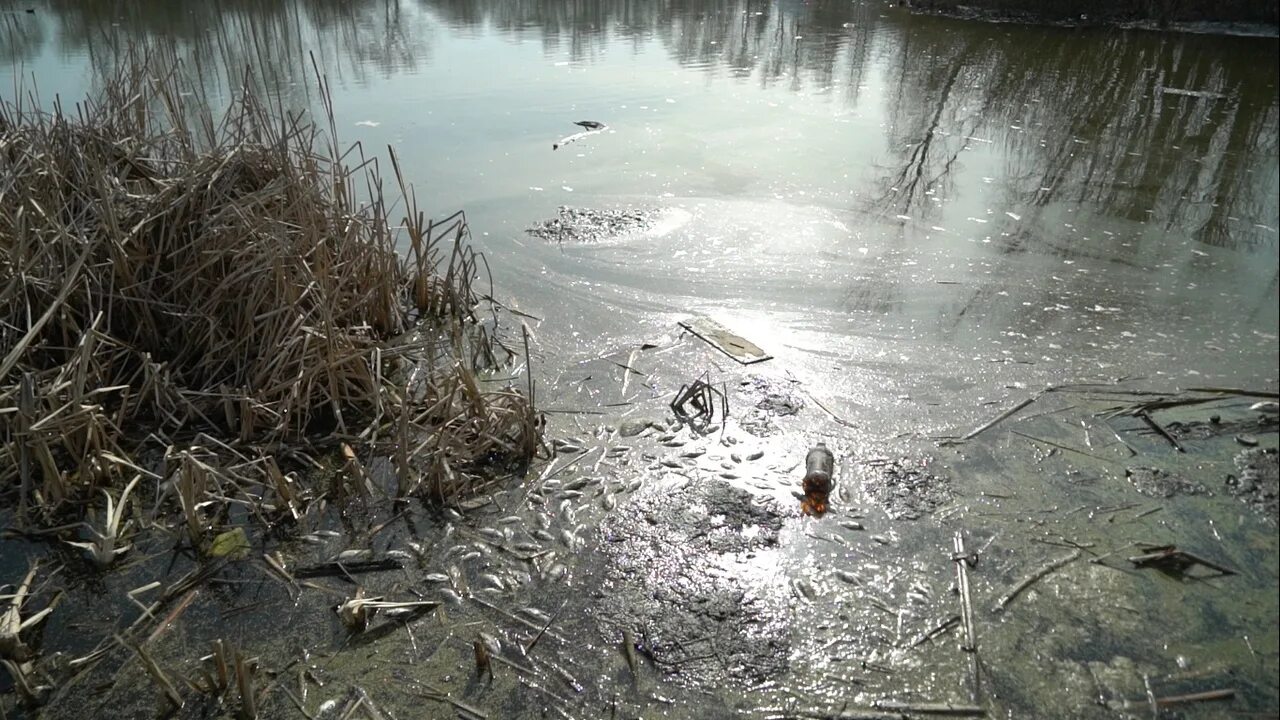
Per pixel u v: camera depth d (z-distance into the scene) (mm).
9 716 2359
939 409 3600
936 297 4508
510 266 4984
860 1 14508
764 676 2451
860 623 2611
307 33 11727
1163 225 5355
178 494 3088
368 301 4273
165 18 12352
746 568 2830
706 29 12234
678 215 5605
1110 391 3662
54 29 11305
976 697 2373
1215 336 4051
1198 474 3166
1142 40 10789
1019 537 2916
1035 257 4941
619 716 2346
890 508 3066
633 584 2787
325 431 3600
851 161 6621
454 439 3301
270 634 2619
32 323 3768
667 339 4219
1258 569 2756
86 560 2916
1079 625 2582
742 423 3568
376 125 7488
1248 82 8711
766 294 4594
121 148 4320
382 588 2791
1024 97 8359
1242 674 2408
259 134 4453
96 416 3277
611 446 3455
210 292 3896
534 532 3016
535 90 8734
